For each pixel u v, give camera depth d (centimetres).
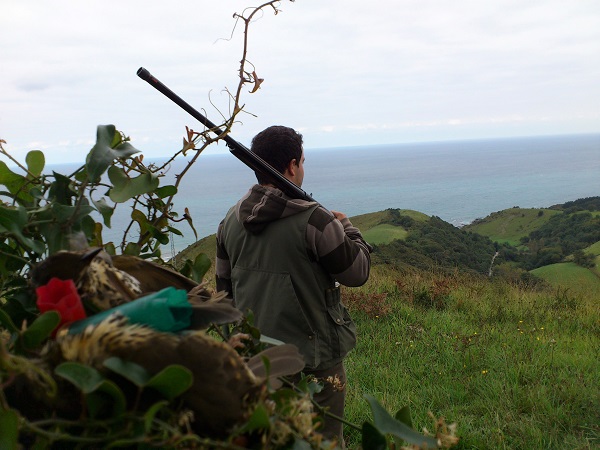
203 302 161
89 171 190
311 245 288
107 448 123
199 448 127
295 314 288
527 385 519
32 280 152
